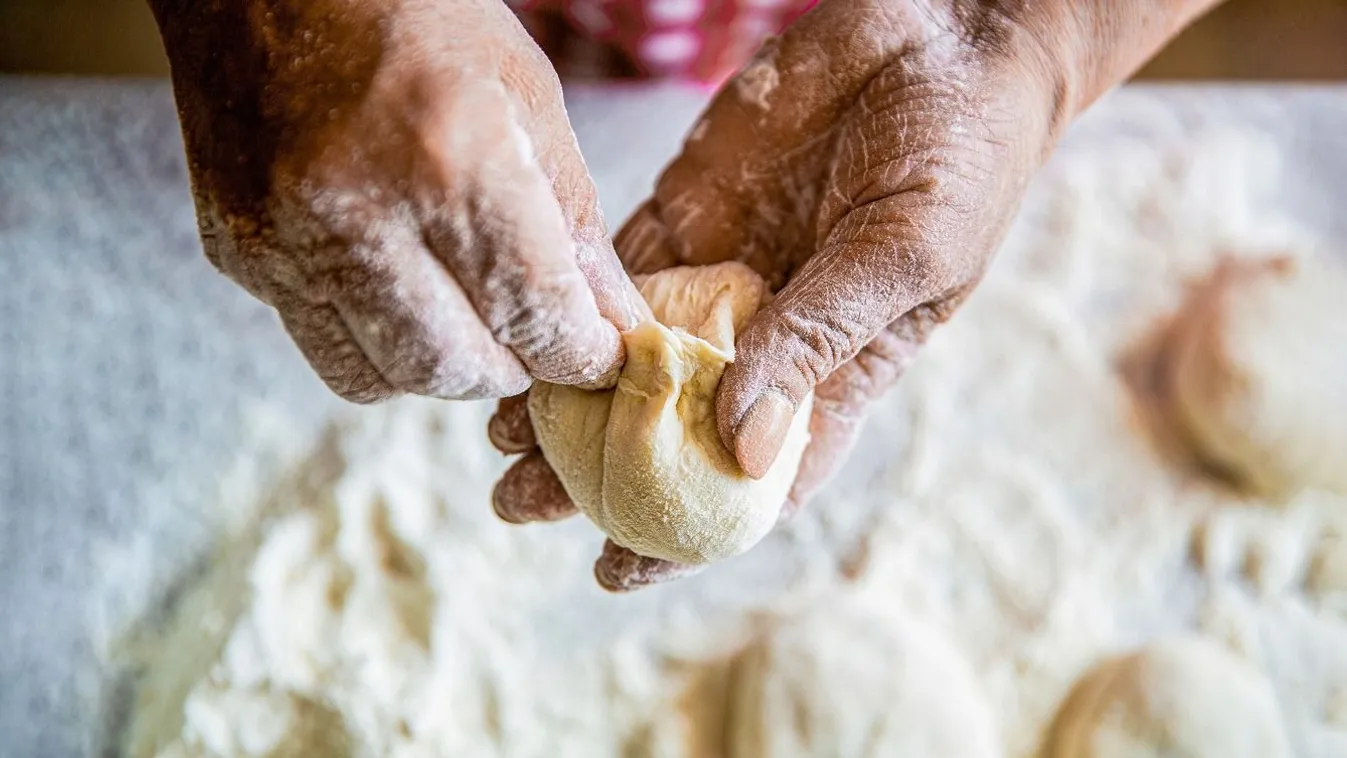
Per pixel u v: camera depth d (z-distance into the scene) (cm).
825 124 34
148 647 55
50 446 57
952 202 32
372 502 58
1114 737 56
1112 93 76
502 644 58
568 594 60
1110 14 35
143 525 57
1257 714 57
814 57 34
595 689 58
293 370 61
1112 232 72
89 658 54
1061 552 63
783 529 63
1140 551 64
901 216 31
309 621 55
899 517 64
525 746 56
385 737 52
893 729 54
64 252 58
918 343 35
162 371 59
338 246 25
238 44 26
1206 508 66
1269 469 62
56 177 58
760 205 35
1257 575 64
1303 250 69
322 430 60
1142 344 70
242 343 61
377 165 25
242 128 26
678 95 64
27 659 53
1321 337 64
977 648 61
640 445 31
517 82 26
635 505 32
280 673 52
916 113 32
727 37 62
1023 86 33
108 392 58
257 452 59
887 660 56
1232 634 62
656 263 37
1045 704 60
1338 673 61
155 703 53
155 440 58
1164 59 83
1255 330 64
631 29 60
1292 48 82
